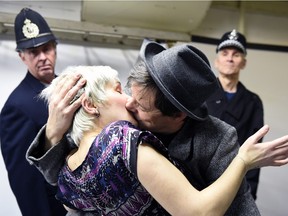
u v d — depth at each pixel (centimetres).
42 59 151
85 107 73
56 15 213
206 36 249
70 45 218
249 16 262
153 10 201
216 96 187
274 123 263
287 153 66
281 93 265
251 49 262
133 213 66
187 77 66
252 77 261
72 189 73
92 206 72
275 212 261
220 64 193
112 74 76
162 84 65
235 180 62
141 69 71
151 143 62
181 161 72
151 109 71
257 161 65
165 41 222
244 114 188
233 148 74
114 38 225
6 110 145
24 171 137
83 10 197
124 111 73
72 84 77
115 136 64
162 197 58
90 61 222
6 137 140
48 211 138
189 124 75
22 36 152
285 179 262
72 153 79
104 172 64
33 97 146
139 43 230
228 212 71
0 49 204
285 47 265
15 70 207
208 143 73
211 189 60
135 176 61
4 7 201
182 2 199
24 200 136
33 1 207
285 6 264
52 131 81
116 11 199
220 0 254
